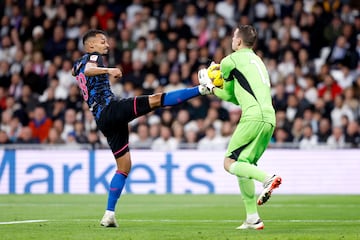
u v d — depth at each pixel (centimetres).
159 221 2614
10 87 5316
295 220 2658
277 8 5534
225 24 5431
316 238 1858
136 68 5206
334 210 3162
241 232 2061
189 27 5431
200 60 5134
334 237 1880
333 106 4847
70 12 5681
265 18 5438
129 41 5394
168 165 4438
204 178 4416
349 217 2797
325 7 5491
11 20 5681
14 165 4475
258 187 4350
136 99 2256
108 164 4434
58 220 2598
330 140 4612
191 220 2670
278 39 5353
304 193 4412
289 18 5397
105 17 5628
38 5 5697
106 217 2280
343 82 5134
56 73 5275
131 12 5691
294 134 4612
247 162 2180
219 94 2264
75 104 5003
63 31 5569
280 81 5047
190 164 4428
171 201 3781
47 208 3278
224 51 5169
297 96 4881
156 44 5341
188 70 5081
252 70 2222
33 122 4919
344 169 4403
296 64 5216
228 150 2219
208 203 3634
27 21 5619
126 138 2309
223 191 4403
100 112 2284
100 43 2353
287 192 4422
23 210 3150
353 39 5350
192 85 5047
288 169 4419
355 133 4612
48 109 5050
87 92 2320
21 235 1969
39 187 4459
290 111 4800
